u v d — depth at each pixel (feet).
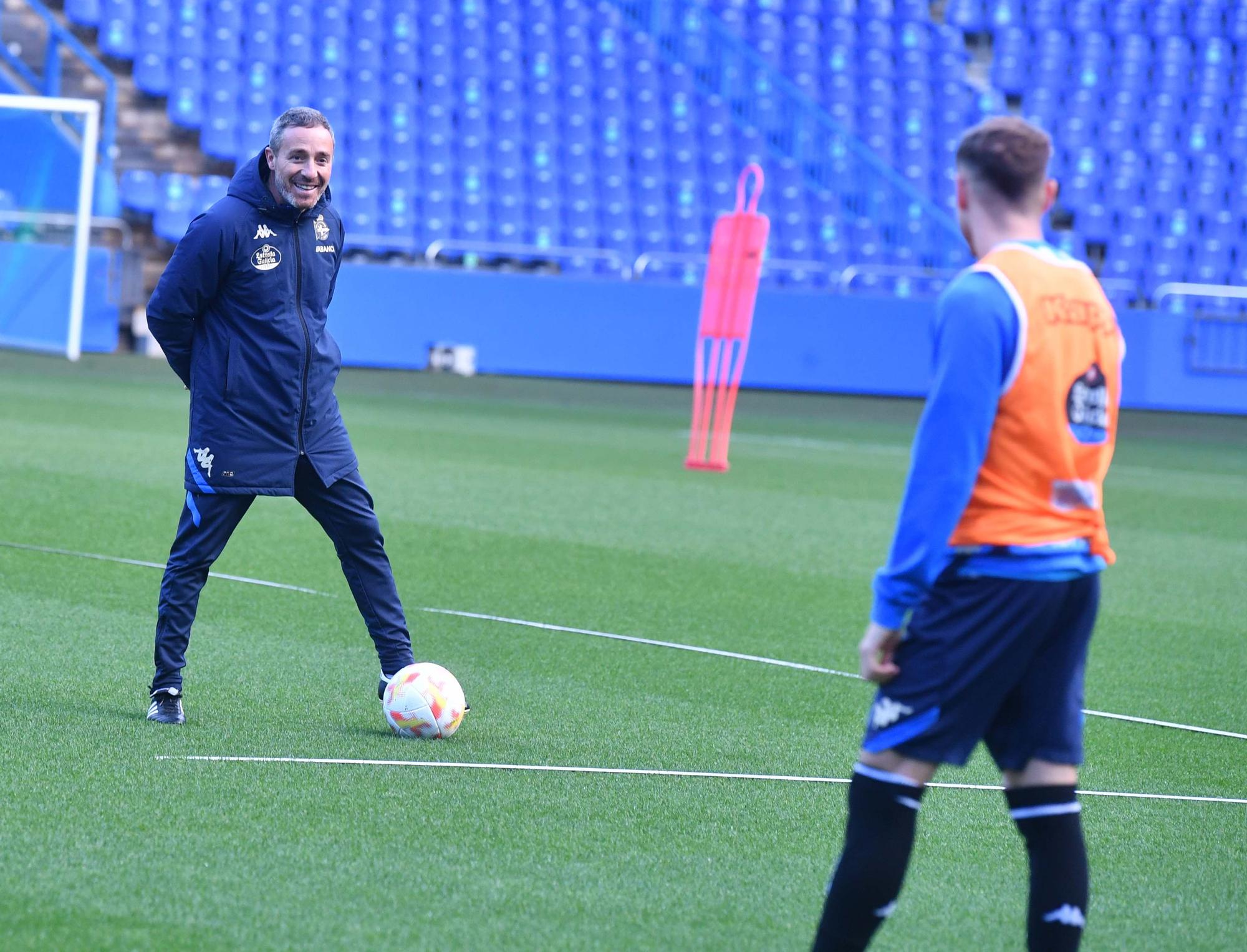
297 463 52.44
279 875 37.52
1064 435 30.30
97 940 32.94
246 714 53.42
